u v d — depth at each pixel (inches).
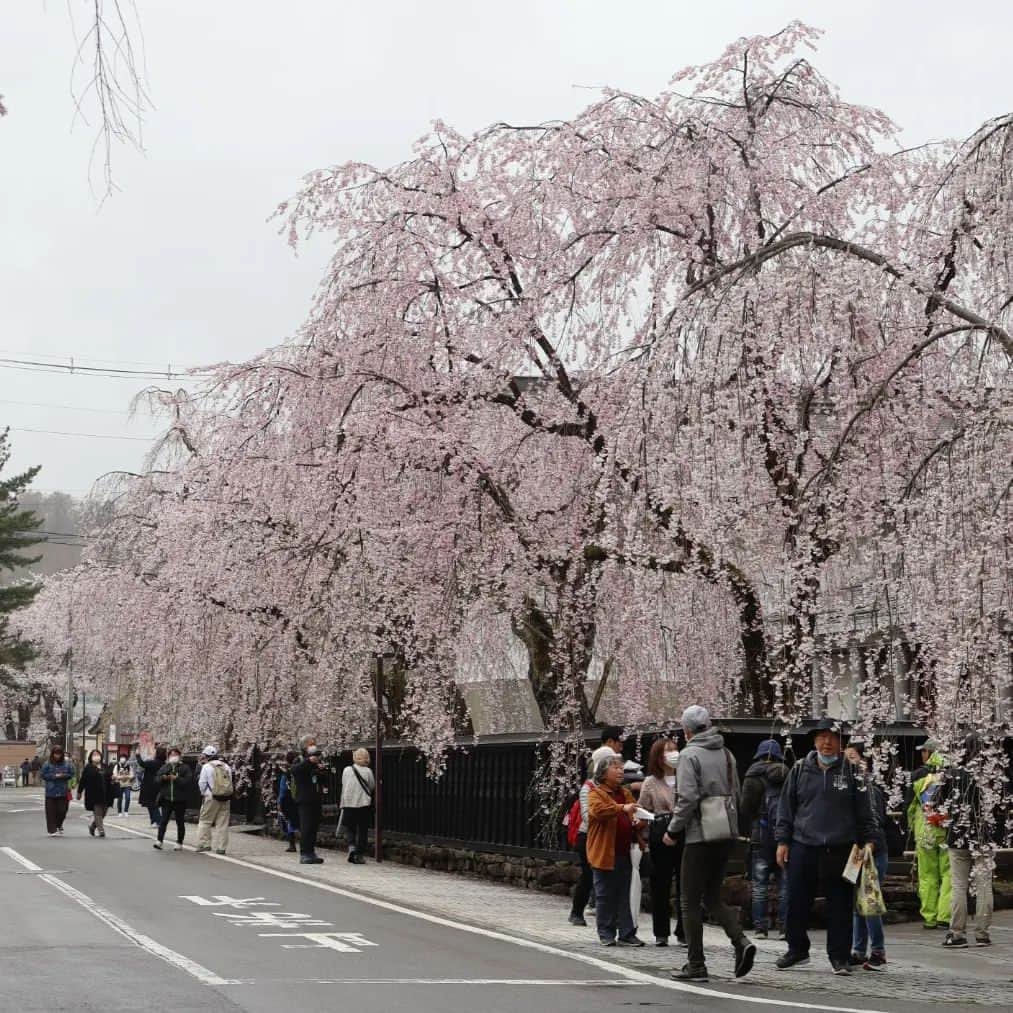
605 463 616.1
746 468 581.6
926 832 592.4
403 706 987.9
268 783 1228.5
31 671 2682.1
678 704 717.3
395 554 765.9
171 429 1235.2
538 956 483.8
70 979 394.6
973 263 546.0
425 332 780.6
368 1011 343.3
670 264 665.0
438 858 893.8
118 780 1812.3
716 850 443.5
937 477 501.7
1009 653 450.6
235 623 946.1
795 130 714.8
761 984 430.3
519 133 765.3
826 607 581.0
